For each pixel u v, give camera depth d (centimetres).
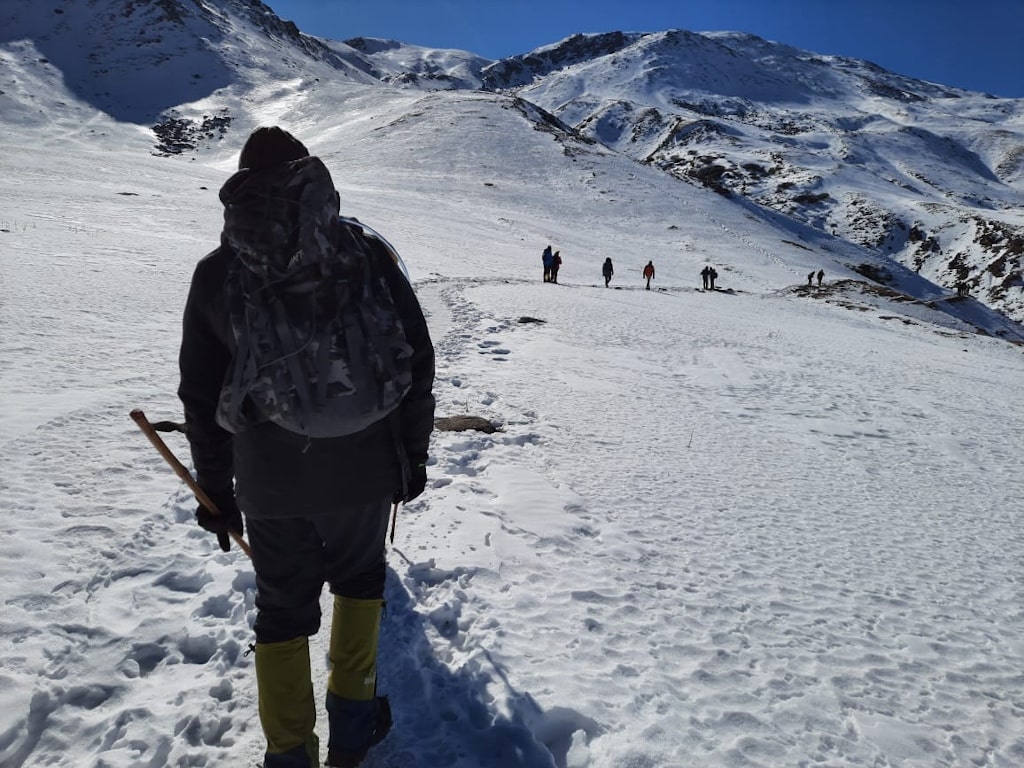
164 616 321
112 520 416
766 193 13112
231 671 285
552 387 909
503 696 269
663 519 494
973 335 2819
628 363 1180
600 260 4112
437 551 392
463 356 1045
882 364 1576
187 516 434
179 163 5153
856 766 254
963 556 495
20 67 11825
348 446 201
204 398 202
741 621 356
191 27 14612
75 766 236
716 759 247
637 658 308
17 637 296
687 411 884
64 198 2722
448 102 9288
